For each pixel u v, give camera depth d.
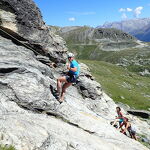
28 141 11.16
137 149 16.36
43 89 16.33
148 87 160.88
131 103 92.75
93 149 13.20
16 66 16.03
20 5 22.59
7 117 12.40
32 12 23.59
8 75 15.55
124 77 178.38
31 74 16.64
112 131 17.78
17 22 22.38
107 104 31.31
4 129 11.11
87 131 15.98
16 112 13.59
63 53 28.03
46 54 25.00
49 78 19.48
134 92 119.31
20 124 12.12
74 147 12.52
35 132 12.08
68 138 13.17
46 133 12.48
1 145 10.07
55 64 24.70
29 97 15.12
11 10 22.23
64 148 12.04
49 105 15.95
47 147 11.53
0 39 21.36
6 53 18.47
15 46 21.09
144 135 31.78
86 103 26.86
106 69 185.88
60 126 14.32
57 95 17.06
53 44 26.12
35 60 20.86
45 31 25.05
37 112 15.27
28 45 23.28
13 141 10.69
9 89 14.74
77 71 16.44
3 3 21.77
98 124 17.69
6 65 16.00
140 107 90.38
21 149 10.54
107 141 15.58
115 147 14.95
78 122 16.42
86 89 28.30
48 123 13.98
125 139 17.48
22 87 15.31
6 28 21.62
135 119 40.53
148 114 53.16
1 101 13.70
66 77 16.48
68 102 19.16
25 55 20.20
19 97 14.77
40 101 15.52
